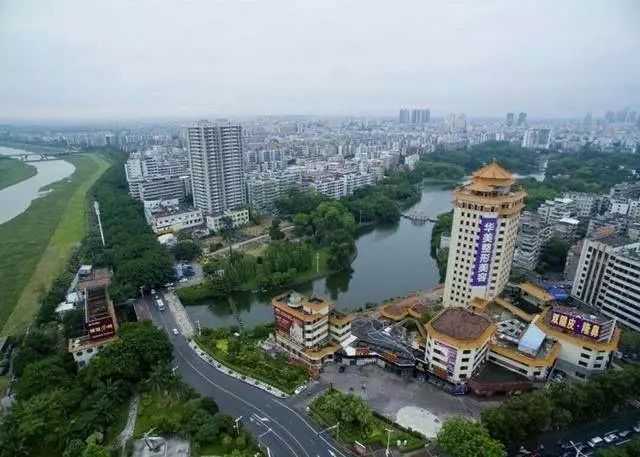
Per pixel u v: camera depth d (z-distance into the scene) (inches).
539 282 7829.7
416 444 4165.8
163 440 4202.8
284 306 5703.7
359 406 4333.2
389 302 7559.1
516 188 6791.3
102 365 4813.0
